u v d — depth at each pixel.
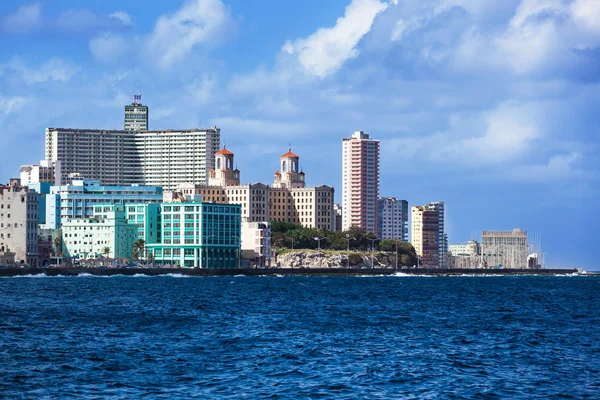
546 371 147.88
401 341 185.88
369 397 125.38
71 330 198.50
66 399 122.19
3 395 124.31
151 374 140.38
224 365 149.50
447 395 127.25
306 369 146.38
